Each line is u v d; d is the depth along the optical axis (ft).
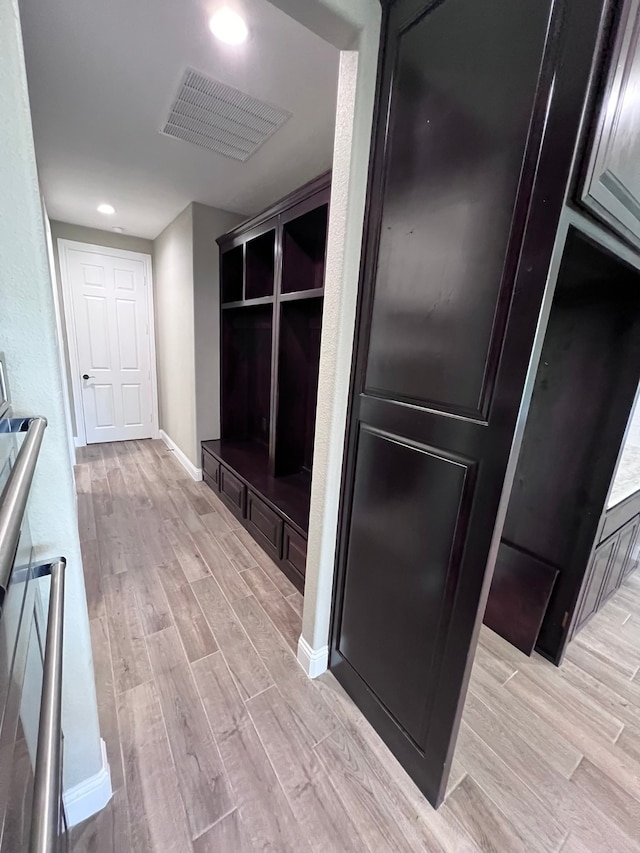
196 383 11.01
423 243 3.21
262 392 11.10
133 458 13.21
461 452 3.02
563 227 2.34
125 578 6.89
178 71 5.09
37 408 2.59
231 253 10.56
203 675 4.97
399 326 3.52
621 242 3.01
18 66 2.09
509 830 3.50
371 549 4.13
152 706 4.50
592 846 3.43
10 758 1.73
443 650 3.33
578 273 3.98
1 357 2.25
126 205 10.27
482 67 2.63
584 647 5.88
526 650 5.68
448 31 2.83
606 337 4.74
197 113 6.02
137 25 4.35
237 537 8.45
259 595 6.59
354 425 4.19
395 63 3.30
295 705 4.61
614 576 6.43
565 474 5.27
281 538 7.14
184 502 10.05
